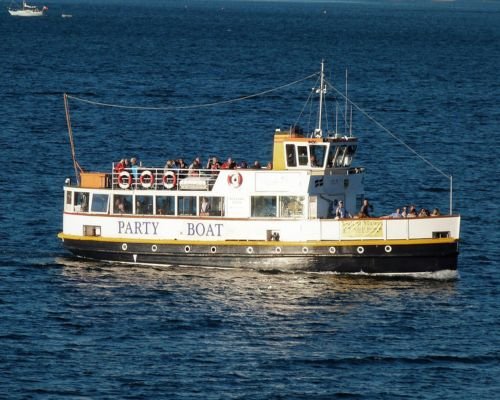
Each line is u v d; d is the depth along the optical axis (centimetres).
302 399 18912
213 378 19662
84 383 19350
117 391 19062
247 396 18975
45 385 19238
